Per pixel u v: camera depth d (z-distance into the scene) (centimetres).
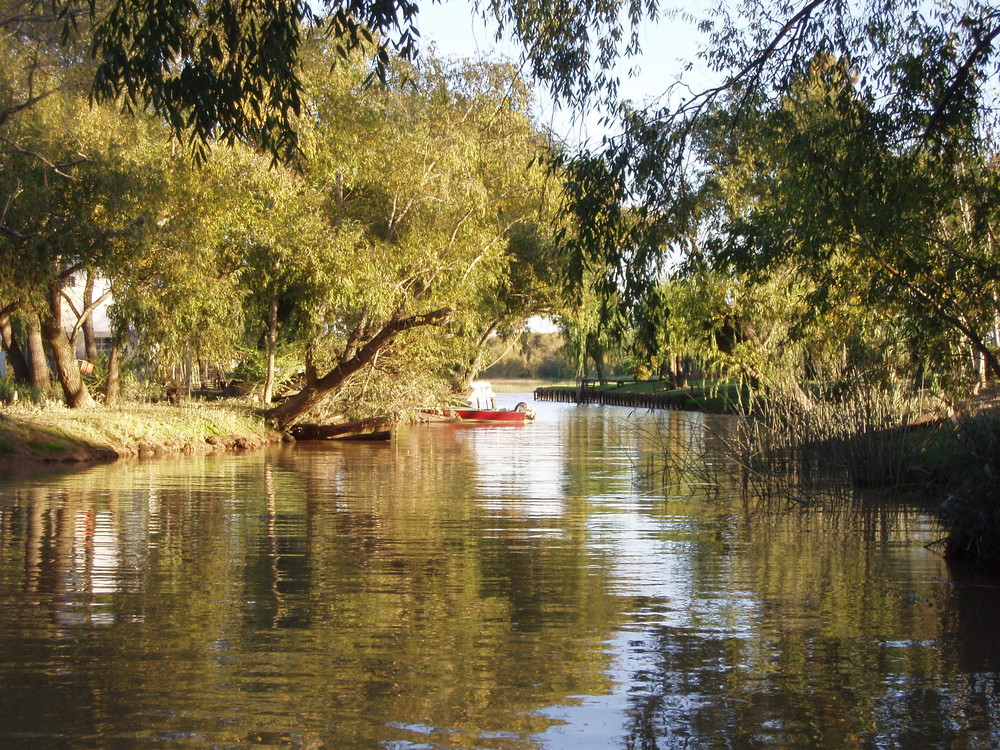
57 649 663
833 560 990
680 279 1222
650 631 719
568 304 1005
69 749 497
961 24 987
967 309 1173
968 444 1031
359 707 561
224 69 784
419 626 729
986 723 543
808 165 1029
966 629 729
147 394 2844
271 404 2917
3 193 1872
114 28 782
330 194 2573
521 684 602
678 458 1834
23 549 1020
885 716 553
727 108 1022
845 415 1548
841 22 949
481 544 1072
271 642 684
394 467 2011
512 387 9894
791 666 640
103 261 1953
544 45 964
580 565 957
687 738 522
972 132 1011
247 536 1113
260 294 2723
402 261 2498
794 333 1323
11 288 1947
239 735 518
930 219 1120
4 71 1831
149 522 1211
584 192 951
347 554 1007
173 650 663
